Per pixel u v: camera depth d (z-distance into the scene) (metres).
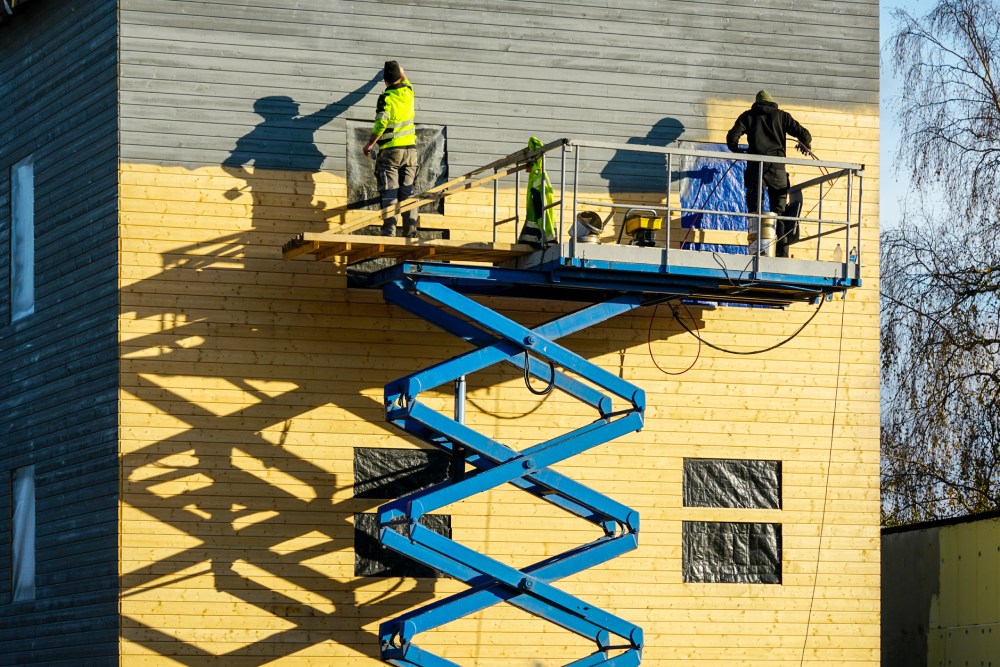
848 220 17.97
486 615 18.44
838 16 20.48
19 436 20.00
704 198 19.72
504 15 19.30
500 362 18.95
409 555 16.36
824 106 20.25
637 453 19.17
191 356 17.94
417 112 18.86
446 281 17.61
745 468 19.58
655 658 18.83
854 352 20.08
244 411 18.00
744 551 19.41
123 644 17.25
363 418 18.38
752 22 20.14
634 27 19.70
